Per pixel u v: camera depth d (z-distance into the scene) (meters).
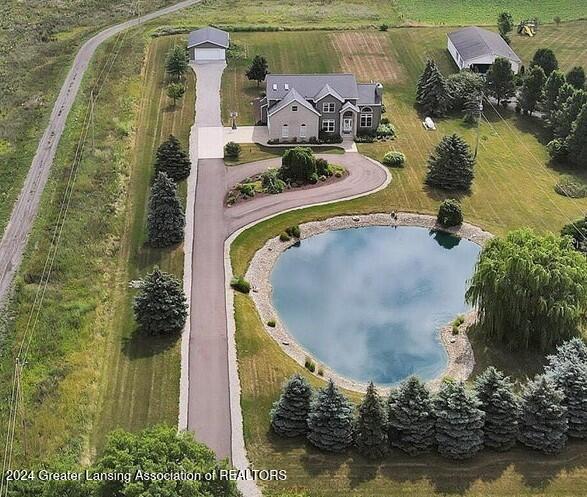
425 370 67.81
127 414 58.75
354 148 104.38
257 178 94.81
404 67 129.62
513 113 118.06
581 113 99.94
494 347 69.38
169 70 121.31
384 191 94.31
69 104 112.75
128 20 149.00
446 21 149.88
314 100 104.38
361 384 65.56
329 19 148.38
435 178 95.19
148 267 77.88
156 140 104.00
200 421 58.16
